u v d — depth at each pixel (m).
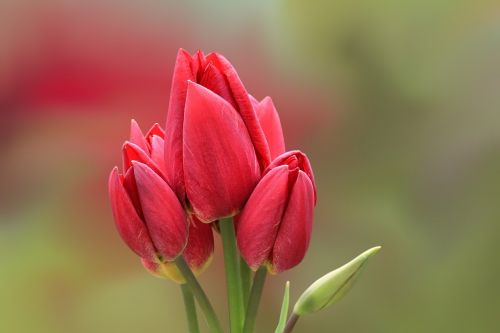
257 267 0.68
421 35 1.05
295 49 1.04
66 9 0.96
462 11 1.05
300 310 0.69
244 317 0.70
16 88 0.98
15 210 1.02
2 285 1.03
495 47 1.06
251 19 1.03
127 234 0.68
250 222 0.68
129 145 0.68
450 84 1.06
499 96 1.05
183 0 1.00
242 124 0.68
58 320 1.05
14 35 0.96
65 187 1.02
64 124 1.00
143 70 1.00
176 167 0.68
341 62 1.05
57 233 1.04
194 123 0.67
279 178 0.67
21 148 1.00
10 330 1.03
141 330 1.05
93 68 0.98
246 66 1.04
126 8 0.98
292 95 1.05
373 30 1.04
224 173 0.67
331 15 1.03
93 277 1.05
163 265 0.70
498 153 1.05
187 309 0.71
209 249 0.71
